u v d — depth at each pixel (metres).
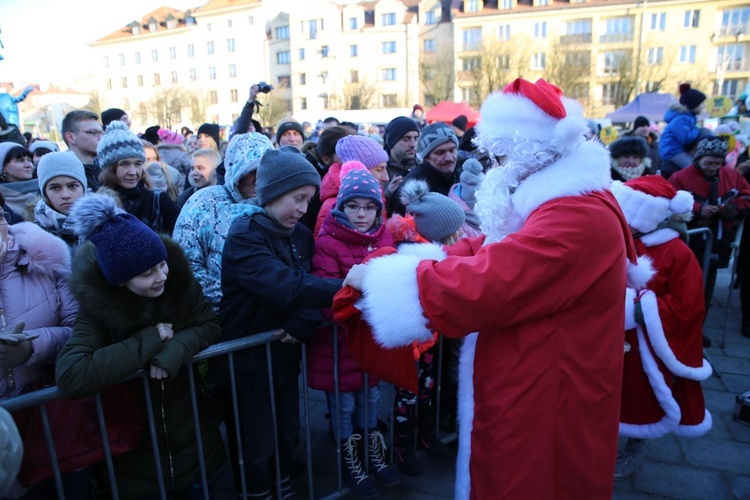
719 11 36.38
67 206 2.22
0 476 1.27
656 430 2.21
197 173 3.45
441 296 1.28
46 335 1.59
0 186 2.81
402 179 3.16
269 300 1.73
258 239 1.80
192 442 1.82
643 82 31.67
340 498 2.20
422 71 36.91
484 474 1.41
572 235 1.24
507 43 32.81
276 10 52.94
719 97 9.55
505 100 1.39
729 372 3.38
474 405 1.46
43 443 1.57
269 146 2.23
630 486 2.30
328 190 2.76
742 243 3.91
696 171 3.90
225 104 54.62
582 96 36.69
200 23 54.00
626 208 2.29
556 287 1.25
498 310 1.25
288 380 2.01
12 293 1.61
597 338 1.31
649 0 37.47
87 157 3.28
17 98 5.40
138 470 1.76
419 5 46.66
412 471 2.33
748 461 2.47
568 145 1.35
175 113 45.91
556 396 1.31
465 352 1.55
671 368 2.14
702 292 2.21
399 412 2.32
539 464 1.32
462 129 6.63
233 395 1.83
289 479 2.23
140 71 58.00
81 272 1.53
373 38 47.88
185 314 1.70
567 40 38.44
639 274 1.62
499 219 1.43
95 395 1.56
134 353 1.52
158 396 1.74
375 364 1.73
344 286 1.59
